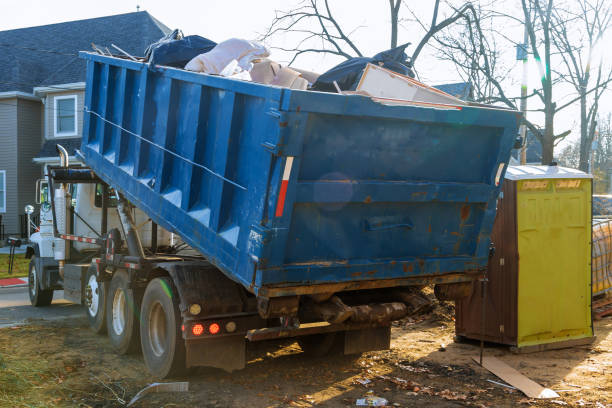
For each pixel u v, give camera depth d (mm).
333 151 4820
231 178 5105
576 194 7547
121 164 7301
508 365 6602
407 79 6156
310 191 4730
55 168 9148
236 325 5613
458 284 6059
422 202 5387
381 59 7125
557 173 7387
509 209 7156
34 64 25719
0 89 24578
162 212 6195
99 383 5852
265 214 4629
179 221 5848
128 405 5164
